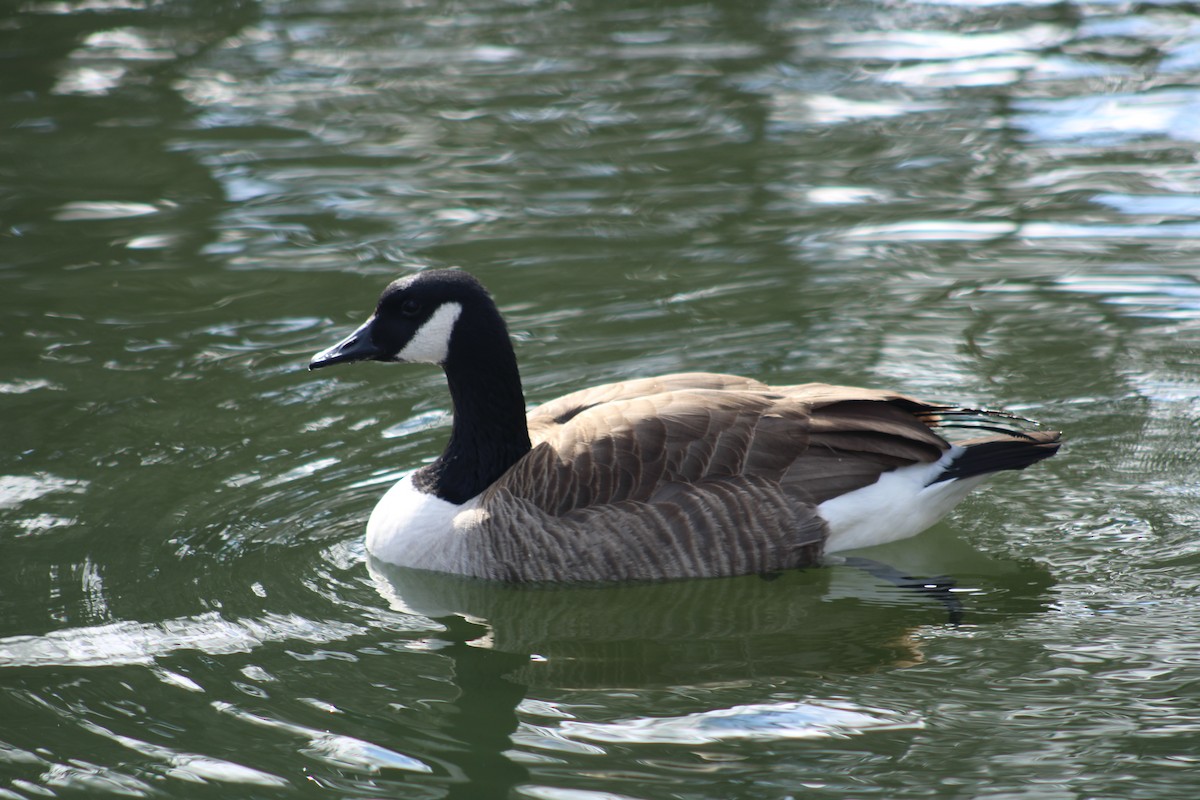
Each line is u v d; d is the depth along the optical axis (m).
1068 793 7.97
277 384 14.40
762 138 21.11
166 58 25.62
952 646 9.80
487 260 17.17
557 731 8.85
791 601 10.82
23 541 11.45
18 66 25.20
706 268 16.80
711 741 8.66
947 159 20.02
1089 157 19.83
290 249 17.75
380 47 26.22
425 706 9.21
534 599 10.84
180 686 9.45
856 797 8.00
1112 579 10.65
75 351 15.09
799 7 28.02
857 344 14.75
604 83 23.78
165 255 17.66
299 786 8.27
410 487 11.70
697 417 10.93
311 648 10.02
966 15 26.88
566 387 13.88
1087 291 15.81
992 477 12.35
